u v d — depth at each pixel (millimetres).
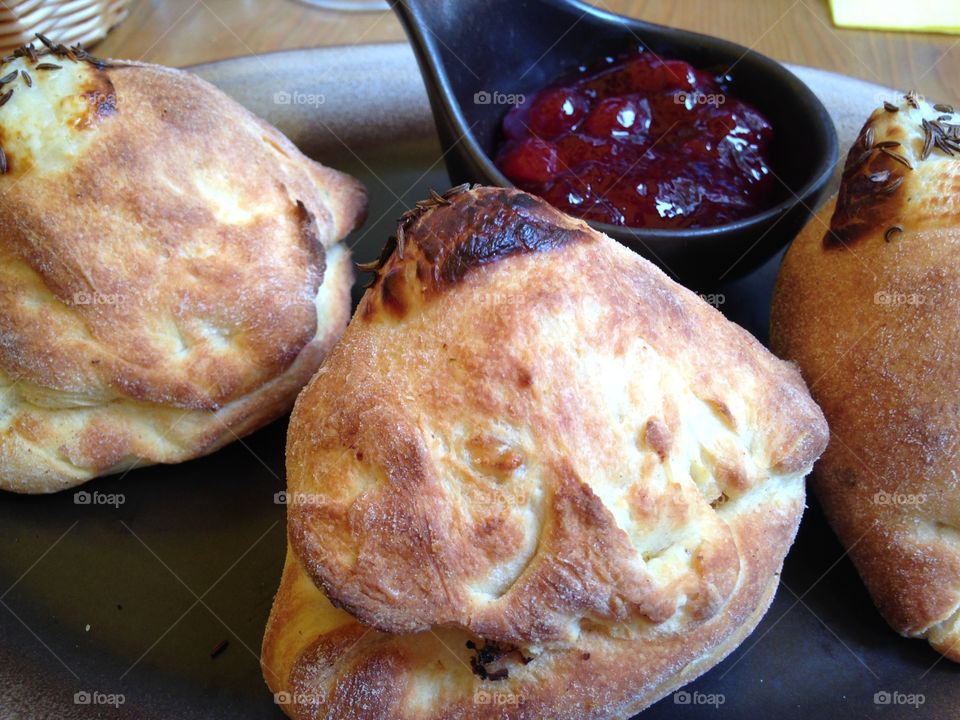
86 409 183
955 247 163
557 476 133
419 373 140
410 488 134
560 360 136
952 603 157
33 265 175
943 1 308
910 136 174
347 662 143
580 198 200
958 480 157
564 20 227
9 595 169
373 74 258
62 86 182
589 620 140
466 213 146
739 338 160
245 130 199
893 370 163
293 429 150
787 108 215
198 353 181
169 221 180
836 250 179
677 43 228
